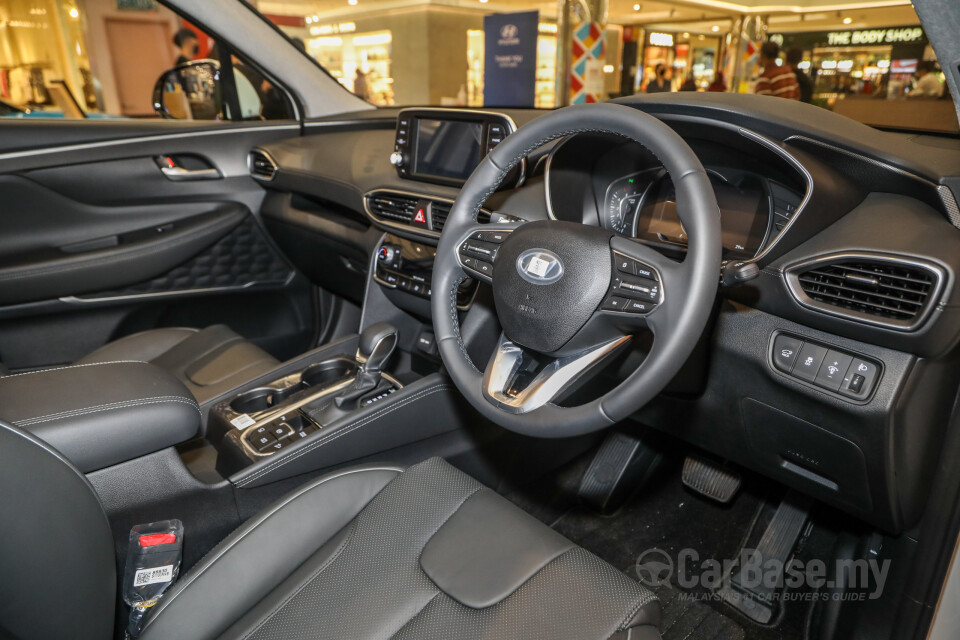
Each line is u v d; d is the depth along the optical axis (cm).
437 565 86
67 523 75
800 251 101
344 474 102
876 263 93
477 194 98
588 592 80
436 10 1052
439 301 100
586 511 175
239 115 213
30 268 179
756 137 101
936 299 87
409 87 1113
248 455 126
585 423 86
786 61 325
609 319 85
